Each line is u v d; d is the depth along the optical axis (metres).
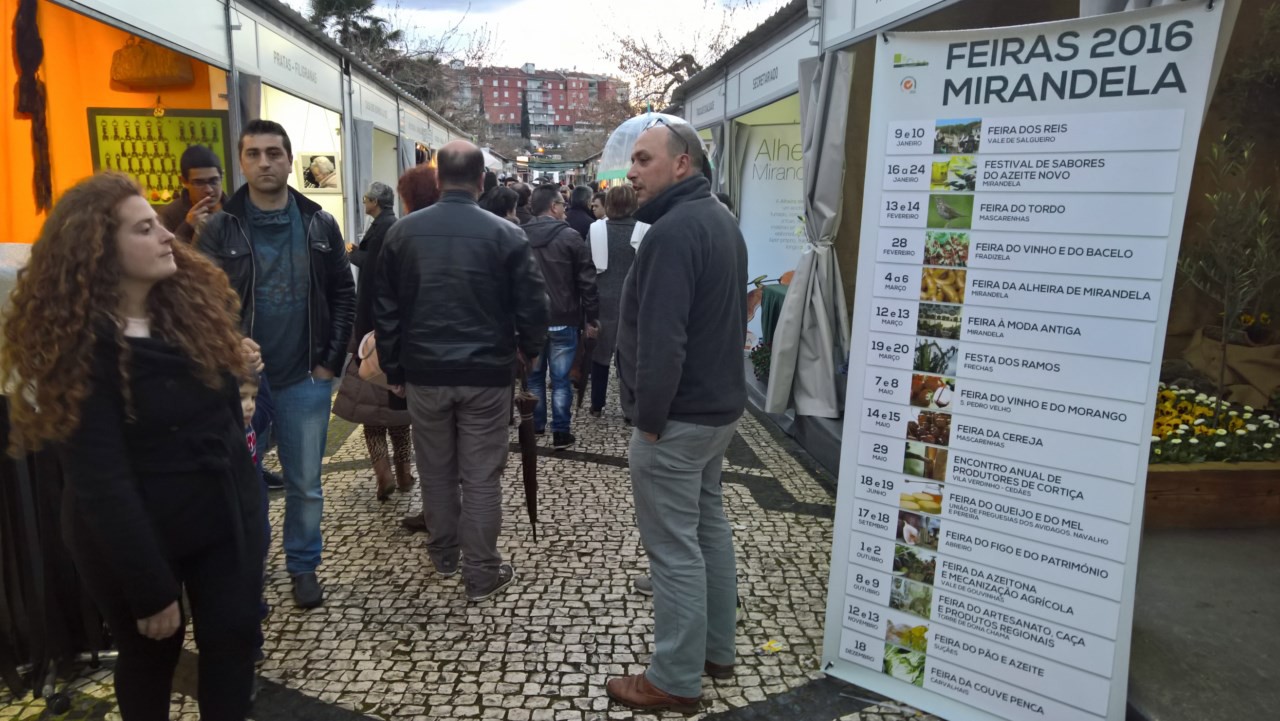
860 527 2.55
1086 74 2.02
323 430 3.11
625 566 3.49
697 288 2.26
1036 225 2.13
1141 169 1.97
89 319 1.57
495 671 2.68
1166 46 1.91
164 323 1.72
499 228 3.10
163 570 1.66
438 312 3.03
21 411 1.60
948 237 2.28
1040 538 2.22
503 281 3.11
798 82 5.68
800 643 2.87
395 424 4.06
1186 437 3.68
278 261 2.95
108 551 1.60
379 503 4.24
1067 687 2.22
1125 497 2.08
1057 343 2.14
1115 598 2.12
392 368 3.19
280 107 7.76
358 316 3.53
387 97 11.23
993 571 2.31
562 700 2.53
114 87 5.32
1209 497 3.54
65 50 5.04
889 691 2.54
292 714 2.44
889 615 2.52
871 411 2.48
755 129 8.11
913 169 2.31
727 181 8.23
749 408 6.36
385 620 3.01
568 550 3.66
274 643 2.84
